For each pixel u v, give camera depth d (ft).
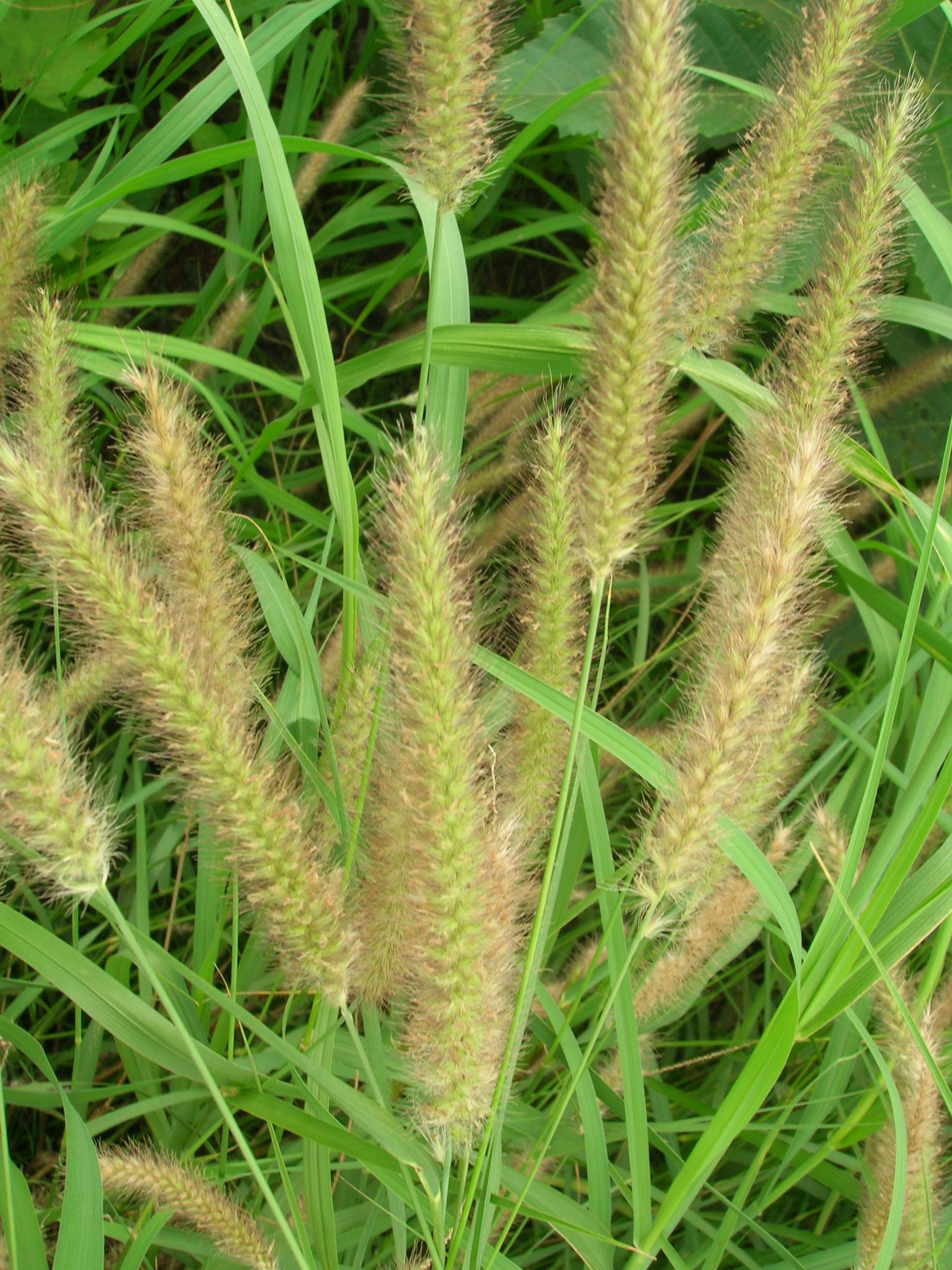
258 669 1.64
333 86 2.65
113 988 1.48
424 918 1.36
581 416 1.54
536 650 1.59
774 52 2.25
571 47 2.24
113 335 1.89
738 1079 1.50
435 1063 1.41
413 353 1.74
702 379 1.74
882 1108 1.73
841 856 1.70
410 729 1.34
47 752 1.32
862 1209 1.71
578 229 2.74
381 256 2.79
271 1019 1.89
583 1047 1.81
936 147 2.23
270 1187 1.72
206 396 1.97
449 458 1.69
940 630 1.85
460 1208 1.46
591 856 2.14
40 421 1.58
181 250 2.64
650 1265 1.87
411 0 1.47
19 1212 1.45
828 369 1.60
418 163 1.54
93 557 1.34
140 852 1.84
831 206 1.73
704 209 1.69
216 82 1.82
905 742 2.20
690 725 1.55
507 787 1.63
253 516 2.52
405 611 1.33
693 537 2.51
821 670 2.49
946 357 2.26
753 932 1.73
